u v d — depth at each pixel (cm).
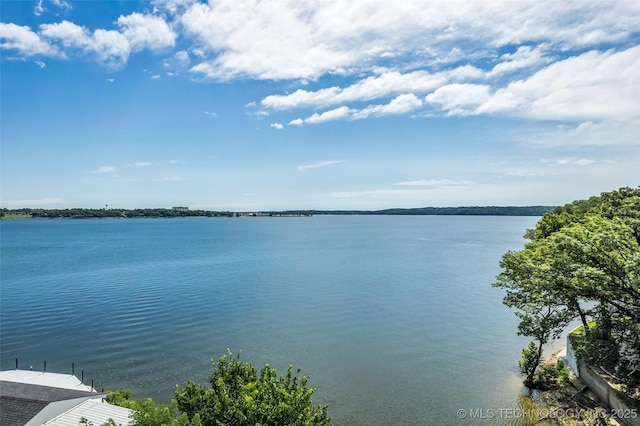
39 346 4791
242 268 10556
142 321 5722
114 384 3797
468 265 11212
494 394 3478
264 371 2205
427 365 4150
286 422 1766
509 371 3956
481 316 6000
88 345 4797
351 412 3247
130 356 4450
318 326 5494
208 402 1917
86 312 6194
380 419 3138
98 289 7856
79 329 5384
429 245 17325
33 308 6444
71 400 2623
